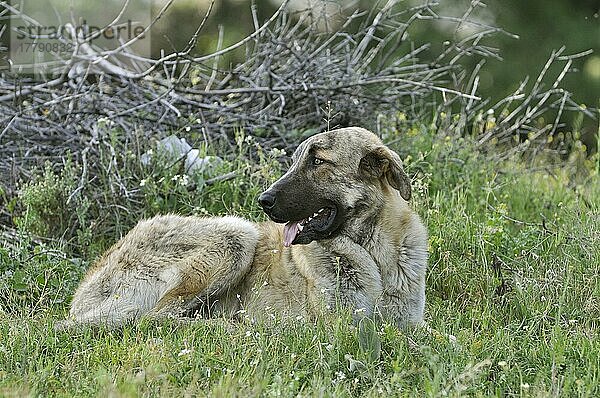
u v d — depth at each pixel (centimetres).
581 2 3953
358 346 1094
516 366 1056
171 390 966
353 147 1224
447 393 951
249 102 1936
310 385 1004
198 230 1320
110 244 1602
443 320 1253
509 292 1367
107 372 1012
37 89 1869
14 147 1805
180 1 3888
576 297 1327
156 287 1302
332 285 1231
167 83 1938
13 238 1574
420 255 1252
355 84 1880
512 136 2108
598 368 1025
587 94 3662
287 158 1781
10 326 1189
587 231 1503
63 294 1400
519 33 3791
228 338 1132
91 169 1709
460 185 1708
